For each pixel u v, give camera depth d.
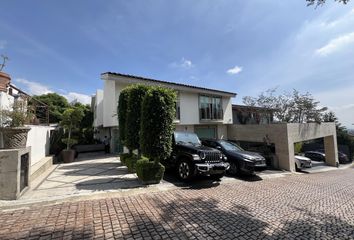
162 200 5.55
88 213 4.42
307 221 4.79
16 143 5.32
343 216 5.37
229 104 21.14
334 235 4.14
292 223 4.59
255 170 9.59
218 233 3.82
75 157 12.95
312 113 27.08
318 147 29.80
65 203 4.99
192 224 4.15
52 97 25.73
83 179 7.46
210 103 19.48
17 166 5.01
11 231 3.51
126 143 9.06
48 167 9.34
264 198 6.47
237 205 5.55
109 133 17.97
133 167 8.30
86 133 18.48
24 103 6.00
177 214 4.63
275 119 27.89
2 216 4.11
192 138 9.62
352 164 26.20
